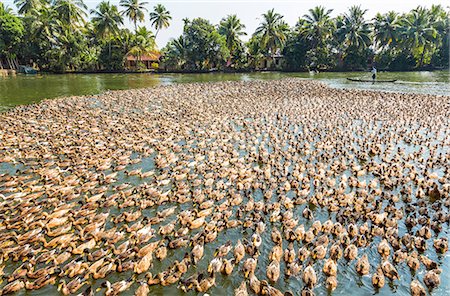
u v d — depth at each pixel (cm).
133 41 10538
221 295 1364
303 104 4756
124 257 1518
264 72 11356
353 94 5612
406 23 11356
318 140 3078
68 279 1427
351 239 1645
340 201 1930
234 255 1526
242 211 1864
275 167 2477
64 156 2686
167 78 8925
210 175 2284
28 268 1445
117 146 2891
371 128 3475
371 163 2447
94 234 1652
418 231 1659
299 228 1656
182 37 10988
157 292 1372
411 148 2877
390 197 1991
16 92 5991
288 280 1424
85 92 6050
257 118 3888
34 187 2120
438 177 2275
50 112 4097
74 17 9762
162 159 2542
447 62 11862
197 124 3612
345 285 1405
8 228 1744
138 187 2128
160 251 1541
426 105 4569
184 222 1769
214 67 11712
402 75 9562
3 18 9156
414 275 1442
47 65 10069
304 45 11631
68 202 2014
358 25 11525
